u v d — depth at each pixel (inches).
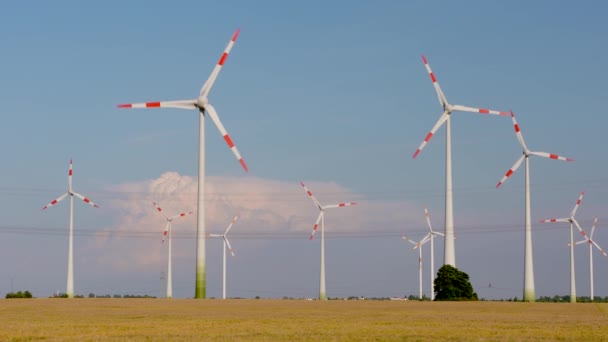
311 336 2236.7
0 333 2298.2
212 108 4677.7
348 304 4734.3
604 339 2148.1
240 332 2372.0
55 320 2935.5
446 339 2153.1
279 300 5447.8
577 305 4739.2
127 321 2881.4
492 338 2175.2
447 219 5561.0
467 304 4810.5
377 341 2091.5
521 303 4997.5
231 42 4781.0
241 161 4571.9
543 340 2116.1
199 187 4697.3
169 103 4638.3
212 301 4670.3
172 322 2824.8
